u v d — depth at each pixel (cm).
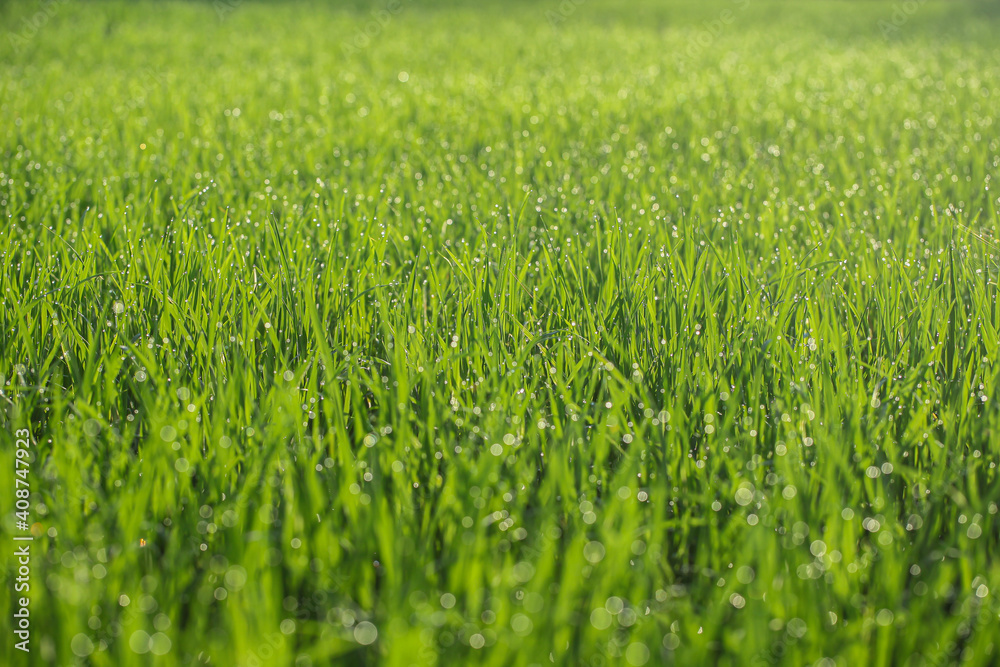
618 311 294
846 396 230
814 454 220
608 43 1327
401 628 149
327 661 154
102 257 340
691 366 265
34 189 463
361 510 188
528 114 709
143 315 284
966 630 173
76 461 202
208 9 1748
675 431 215
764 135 645
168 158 547
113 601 167
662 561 191
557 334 277
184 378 250
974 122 639
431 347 271
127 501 185
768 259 355
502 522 191
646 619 162
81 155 538
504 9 1911
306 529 186
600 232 376
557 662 158
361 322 287
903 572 184
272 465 202
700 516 207
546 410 247
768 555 166
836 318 297
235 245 337
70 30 1355
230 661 150
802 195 469
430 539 186
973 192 461
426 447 220
